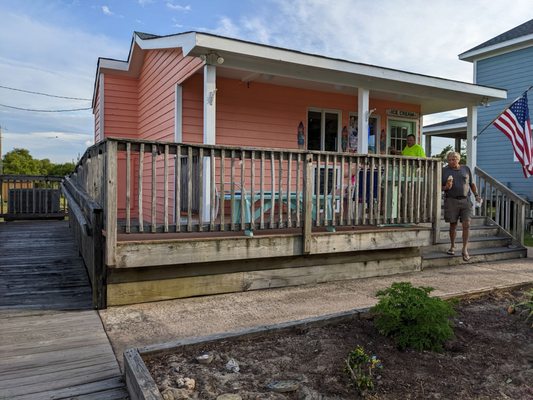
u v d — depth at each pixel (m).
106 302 4.39
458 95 9.06
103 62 9.98
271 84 8.40
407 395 2.47
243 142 8.18
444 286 5.50
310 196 5.39
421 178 6.44
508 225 8.59
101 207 4.48
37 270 5.97
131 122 10.57
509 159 15.11
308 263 5.60
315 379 2.59
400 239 6.21
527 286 5.32
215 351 2.96
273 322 3.98
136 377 2.41
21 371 2.88
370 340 3.25
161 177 8.41
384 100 9.86
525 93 8.32
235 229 4.93
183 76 7.22
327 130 9.26
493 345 3.29
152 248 4.45
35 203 12.52
